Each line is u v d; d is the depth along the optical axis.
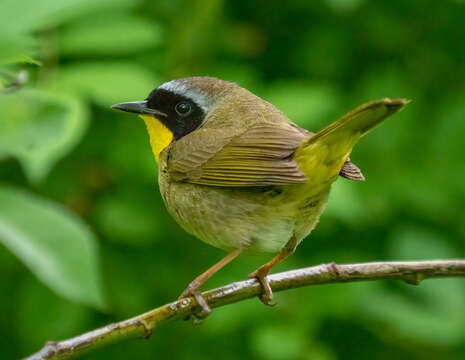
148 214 10.91
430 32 12.30
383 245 11.43
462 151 11.39
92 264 6.84
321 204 7.82
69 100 7.90
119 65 9.43
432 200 11.18
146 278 11.12
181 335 11.53
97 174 11.23
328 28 12.12
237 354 11.20
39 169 7.62
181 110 8.82
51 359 6.11
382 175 11.30
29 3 7.48
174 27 11.02
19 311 10.70
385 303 10.97
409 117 11.47
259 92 10.38
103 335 6.41
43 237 6.86
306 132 8.52
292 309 10.61
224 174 7.85
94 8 9.08
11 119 7.75
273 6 12.17
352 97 11.60
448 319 10.91
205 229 8.19
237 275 11.05
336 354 12.01
